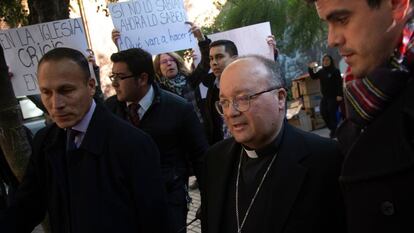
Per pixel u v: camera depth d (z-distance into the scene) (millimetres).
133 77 2699
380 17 948
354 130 1134
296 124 10000
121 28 3961
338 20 997
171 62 5000
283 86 1569
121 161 1793
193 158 2830
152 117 2750
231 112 1510
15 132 2371
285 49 9148
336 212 1440
